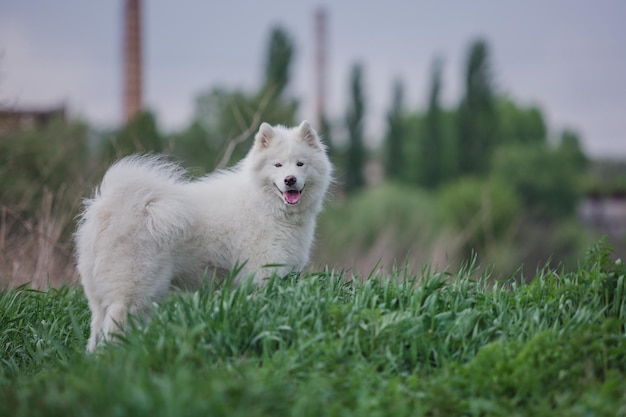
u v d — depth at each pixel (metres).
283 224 6.11
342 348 4.71
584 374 4.50
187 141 22.59
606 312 5.25
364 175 40.69
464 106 42.12
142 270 5.64
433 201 32.62
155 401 3.80
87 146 14.84
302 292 5.14
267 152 6.21
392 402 4.20
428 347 4.79
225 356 4.64
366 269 14.09
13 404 3.99
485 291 5.54
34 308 6.27
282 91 25.83
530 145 41.88
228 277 5.32
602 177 49.25
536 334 4.74
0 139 11.50
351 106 41.09
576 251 30.20
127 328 5.40
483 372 4.48
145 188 5.71
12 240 8.84
